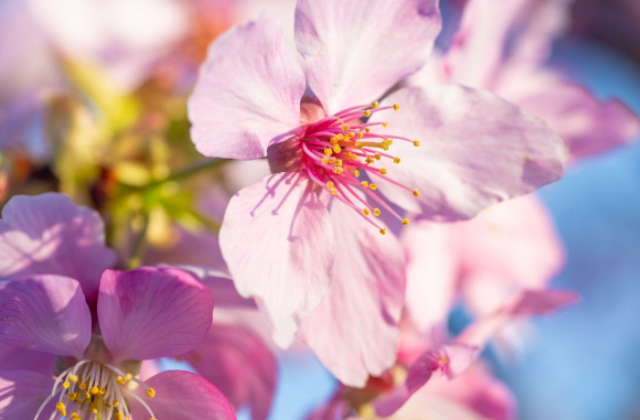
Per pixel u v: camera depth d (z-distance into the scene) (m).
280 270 0.13
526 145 0.13
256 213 0.13
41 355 0.13
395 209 0.14
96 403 0.13
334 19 0.13
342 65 0.13
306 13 0.13
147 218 0.14
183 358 0.14
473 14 0.15
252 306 0.13
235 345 0.14
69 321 0.13
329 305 0.13
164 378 0.13
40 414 0.13
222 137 0.12
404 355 0.15
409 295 0.15
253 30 0.12
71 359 0.13
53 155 0.15
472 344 0.14
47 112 0.15
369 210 0.13
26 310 0.13
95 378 0.13
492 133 0.13
